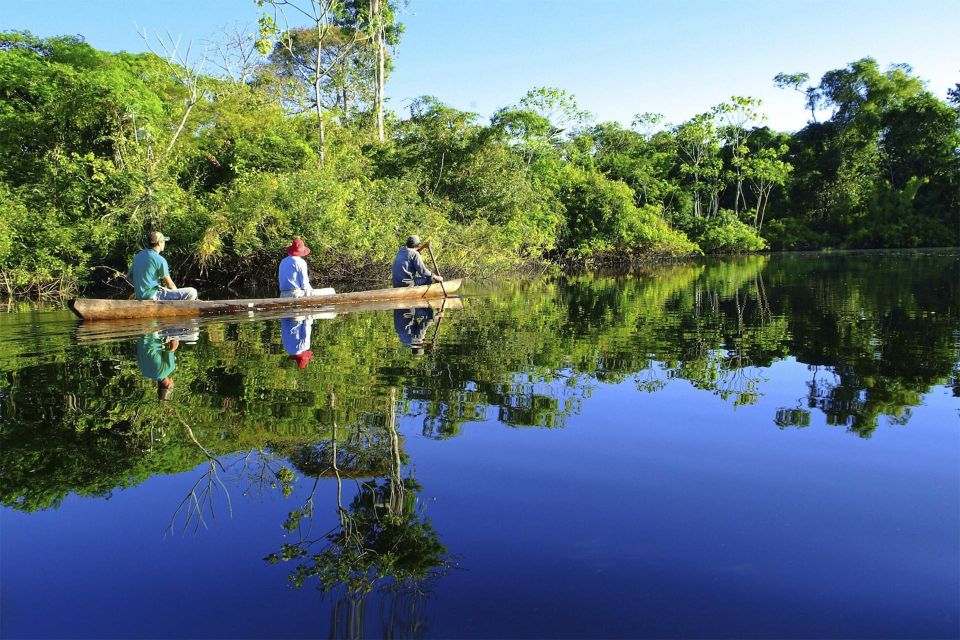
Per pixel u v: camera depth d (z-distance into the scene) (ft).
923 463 9.18
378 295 35.09
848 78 132.26
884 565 6.52
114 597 6.15
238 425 11.29
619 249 90.22
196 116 60.34
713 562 6.64
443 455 9.82
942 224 125.39
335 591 6.24
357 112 95.04
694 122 119.85
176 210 50.67
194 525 7.63
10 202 46.83
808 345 19.07
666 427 11.11
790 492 8.32
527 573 6.50
